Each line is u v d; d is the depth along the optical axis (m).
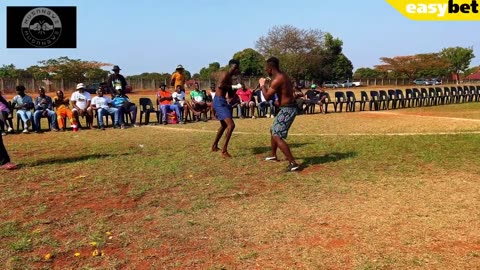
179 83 14.83
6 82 42.84
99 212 4.75
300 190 5.56
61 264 3.50
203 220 4.47
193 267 3.44
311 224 4.32
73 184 5.91
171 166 7.04
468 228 4.12
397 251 3.65
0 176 6.40
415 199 5.08
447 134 10.56
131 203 5.08
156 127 13.16
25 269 3.40
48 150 8.78
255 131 11.80
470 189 5.47
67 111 12.53
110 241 3.95
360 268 3.35
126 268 3.43
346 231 4.11
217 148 8.46
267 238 3.98
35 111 12.13
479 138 9.65
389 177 6.17
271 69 6.68
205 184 5.89
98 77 57.97
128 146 9.27
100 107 12.80
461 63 87.44
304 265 3.43
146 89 54.47
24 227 4.30
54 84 47.97
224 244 3.86
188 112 15.19
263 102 16.38
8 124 12.55
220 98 7.84
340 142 9.52
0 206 4.96
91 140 10.29
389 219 4.41
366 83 67.75
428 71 77.94
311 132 11.60
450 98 24.70
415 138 9.98
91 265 3.48
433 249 3.67
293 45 57.97
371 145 9.02
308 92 18.52
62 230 4.22
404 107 21.84
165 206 4.95
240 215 4.61
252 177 6.29
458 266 3.35
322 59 60.41
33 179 6.22
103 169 6.86
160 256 3.64
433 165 6.93
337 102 18.97
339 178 6.15
